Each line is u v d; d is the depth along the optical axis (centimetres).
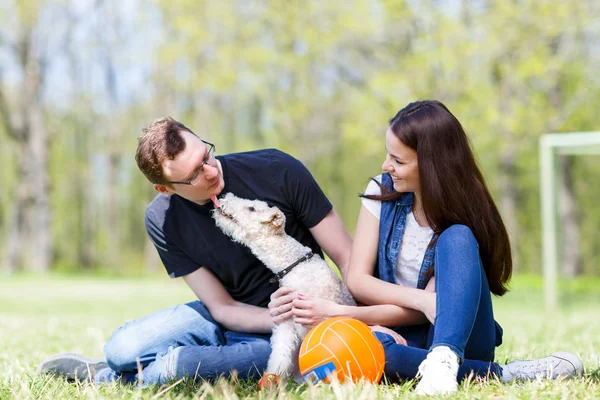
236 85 1964
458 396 246
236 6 1864
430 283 307
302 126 2206
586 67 1702
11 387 294
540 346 447
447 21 1467
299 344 307
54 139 2616
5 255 3045
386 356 282
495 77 1576
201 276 338
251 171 333
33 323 687
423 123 292
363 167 2836
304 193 334
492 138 1627
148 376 303
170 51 1909
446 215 293
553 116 1627
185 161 304
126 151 2716
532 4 1462
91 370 330
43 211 2375
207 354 300
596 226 2555
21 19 2225
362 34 1616
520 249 2645
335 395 242
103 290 1484
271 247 317
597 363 348
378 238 321
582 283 1761
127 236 3183
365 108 1591
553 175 970
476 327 283
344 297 327
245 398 256
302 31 1688
